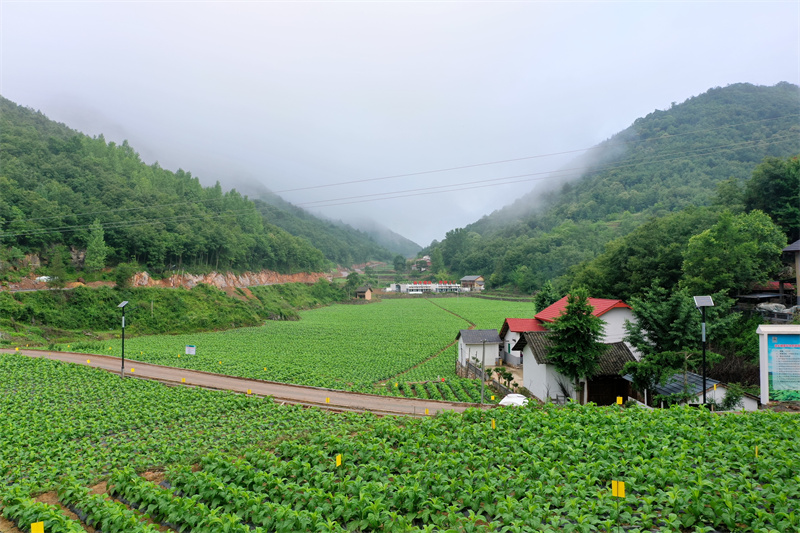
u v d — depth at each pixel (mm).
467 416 24641
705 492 13516
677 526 12211
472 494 15094
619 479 15258
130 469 20422
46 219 105188
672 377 36812
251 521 15422
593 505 13453
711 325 35188
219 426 33938
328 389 49219
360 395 46656
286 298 171000
